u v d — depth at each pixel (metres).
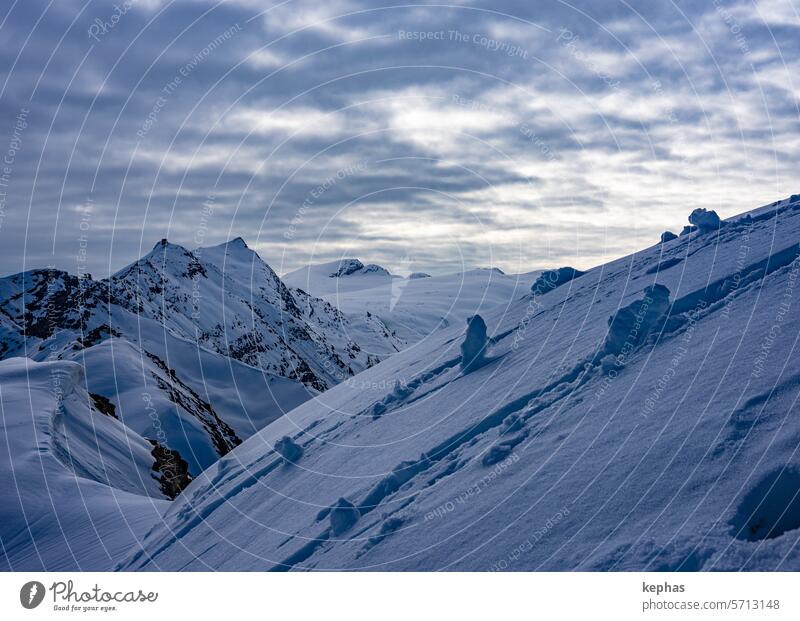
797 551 3.74
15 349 136.62
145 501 16.45
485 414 7.42
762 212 10.56
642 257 11.38
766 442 4.55
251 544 7.69
